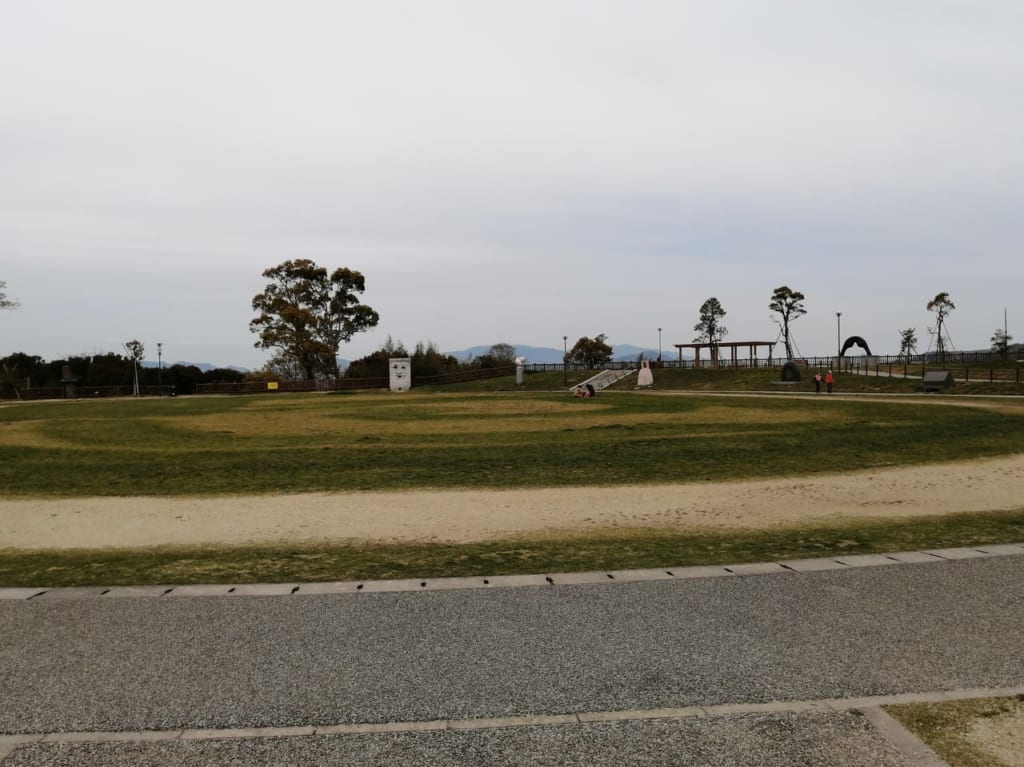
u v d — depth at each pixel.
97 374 88.69
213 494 13.59
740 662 5.02
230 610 6.25
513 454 18.36
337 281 83.69
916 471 15.43
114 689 4.67
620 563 7.83
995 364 59.03
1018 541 8.63
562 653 5.21
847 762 3.72
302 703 4.46
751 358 73.88
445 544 9.34
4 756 3.84
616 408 34.69
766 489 13.59
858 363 68.25
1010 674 4.77
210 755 3.85
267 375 89.81
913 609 6.10
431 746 3.93
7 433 25.41
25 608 6.34
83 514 11.77
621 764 3.73
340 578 7.32
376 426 26.91
